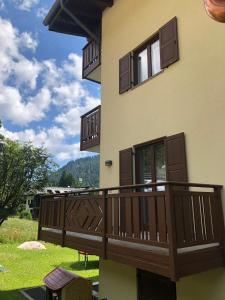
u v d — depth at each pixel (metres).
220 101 5.49
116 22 9.08
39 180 25.73
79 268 13.80
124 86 8.16
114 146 8.31
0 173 24.30
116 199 5.53
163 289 6.04
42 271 12.87
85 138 10.12
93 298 8.45
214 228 4.87
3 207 24.69
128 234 5.10
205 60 5.93
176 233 4.27
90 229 6.16
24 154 25.27
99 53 10.10
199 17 6.21
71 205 7.04
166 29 6.97
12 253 17.00
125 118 8.03
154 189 6.65
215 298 5.00
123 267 7.26
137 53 8.21
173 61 6.62
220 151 5.35
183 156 6.01
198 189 5.62
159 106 6.91
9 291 9.84
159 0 7.41
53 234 7.80
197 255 4.52
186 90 6.25
